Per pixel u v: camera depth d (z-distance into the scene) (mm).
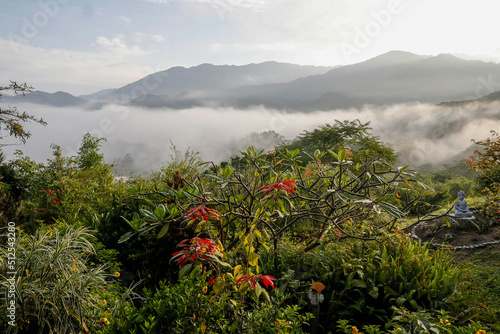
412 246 4613
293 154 4551
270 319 2803
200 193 3852
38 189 10125
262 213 3414
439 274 4285
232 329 2504
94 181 9492
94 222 4707
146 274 4109
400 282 4031
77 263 3158
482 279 5023
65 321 2771
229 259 3531
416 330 2926
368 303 3930
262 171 4418
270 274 4039
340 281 3949
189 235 4012
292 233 5496
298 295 3883
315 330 3486
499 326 3518
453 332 3213
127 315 2432
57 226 5051
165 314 2498
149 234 4172
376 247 4469
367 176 3932
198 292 2725
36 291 2816
